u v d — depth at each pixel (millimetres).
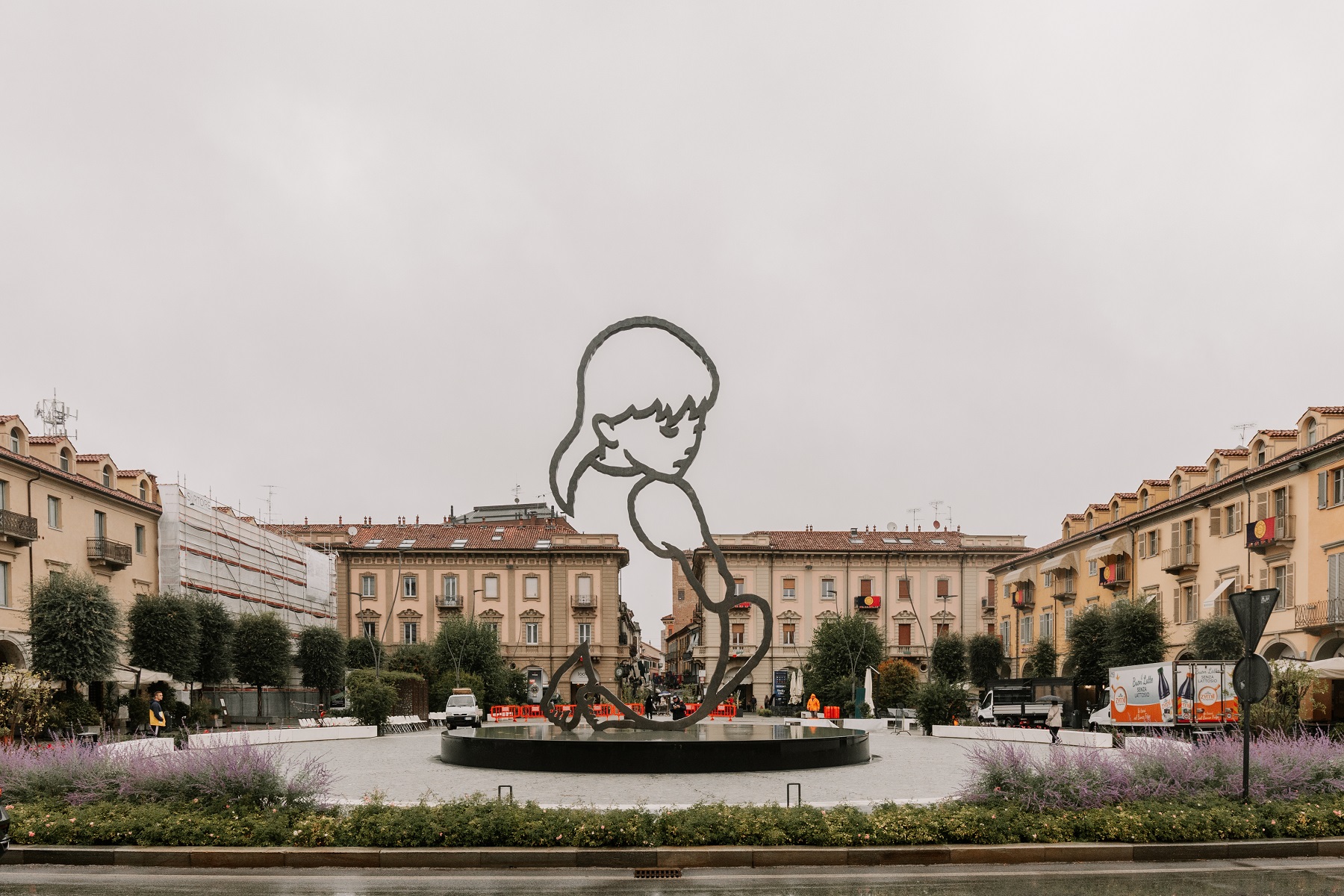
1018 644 66812
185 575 52031
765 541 74688
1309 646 35719
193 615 43438
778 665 73625
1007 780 12961
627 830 11383
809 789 17000
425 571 72250
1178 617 46312
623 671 72812
